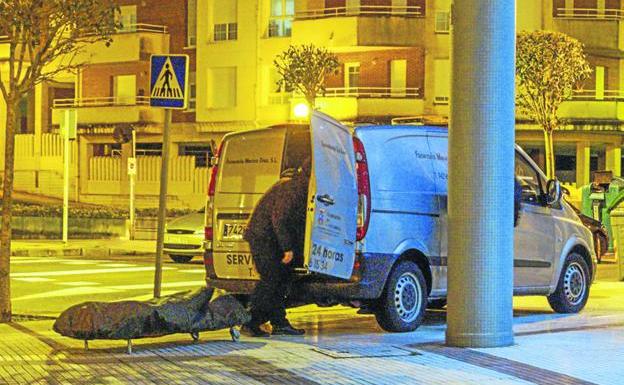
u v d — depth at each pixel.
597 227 33.66
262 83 66.69
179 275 30.05
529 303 22.44
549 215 19.52
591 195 38.78
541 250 19.23
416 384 12.44
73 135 43.00
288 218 15.86
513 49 15.25
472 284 15.05
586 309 20.97
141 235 48.84
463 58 15.03
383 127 16.89
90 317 14.24
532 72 52.91
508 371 13.27
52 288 26.16
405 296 16.94
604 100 60.94
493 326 15.13
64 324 14.38
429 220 17.22
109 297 24.31
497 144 15.01
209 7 68.50
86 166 71.31
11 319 19.27
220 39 68.50
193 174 65.75
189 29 69.94
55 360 14.12
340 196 15.80
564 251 19.80
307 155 17.17
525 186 19.36
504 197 15.12
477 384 12.44
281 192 15.91
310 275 16.45
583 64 53.78
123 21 72.25
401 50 63.16
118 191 69.31
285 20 66.25
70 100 72.69
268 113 66.31
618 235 27.64
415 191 17.03
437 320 19.12
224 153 17.58
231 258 17.20
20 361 14.03
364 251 16.12
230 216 17.28
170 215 53.19
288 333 16.55
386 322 16.77
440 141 17.78
